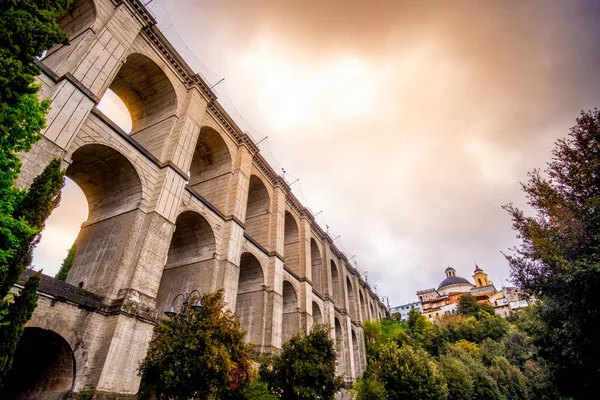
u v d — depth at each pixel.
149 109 28.44
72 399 15.23
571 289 16.06
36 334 16.08
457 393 42.56
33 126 10.62
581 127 17.89
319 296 47.50
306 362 22.16
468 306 103.19
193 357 14.98
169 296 27.05
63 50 20.52
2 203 10.24
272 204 40.59
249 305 33.16
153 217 21.39
